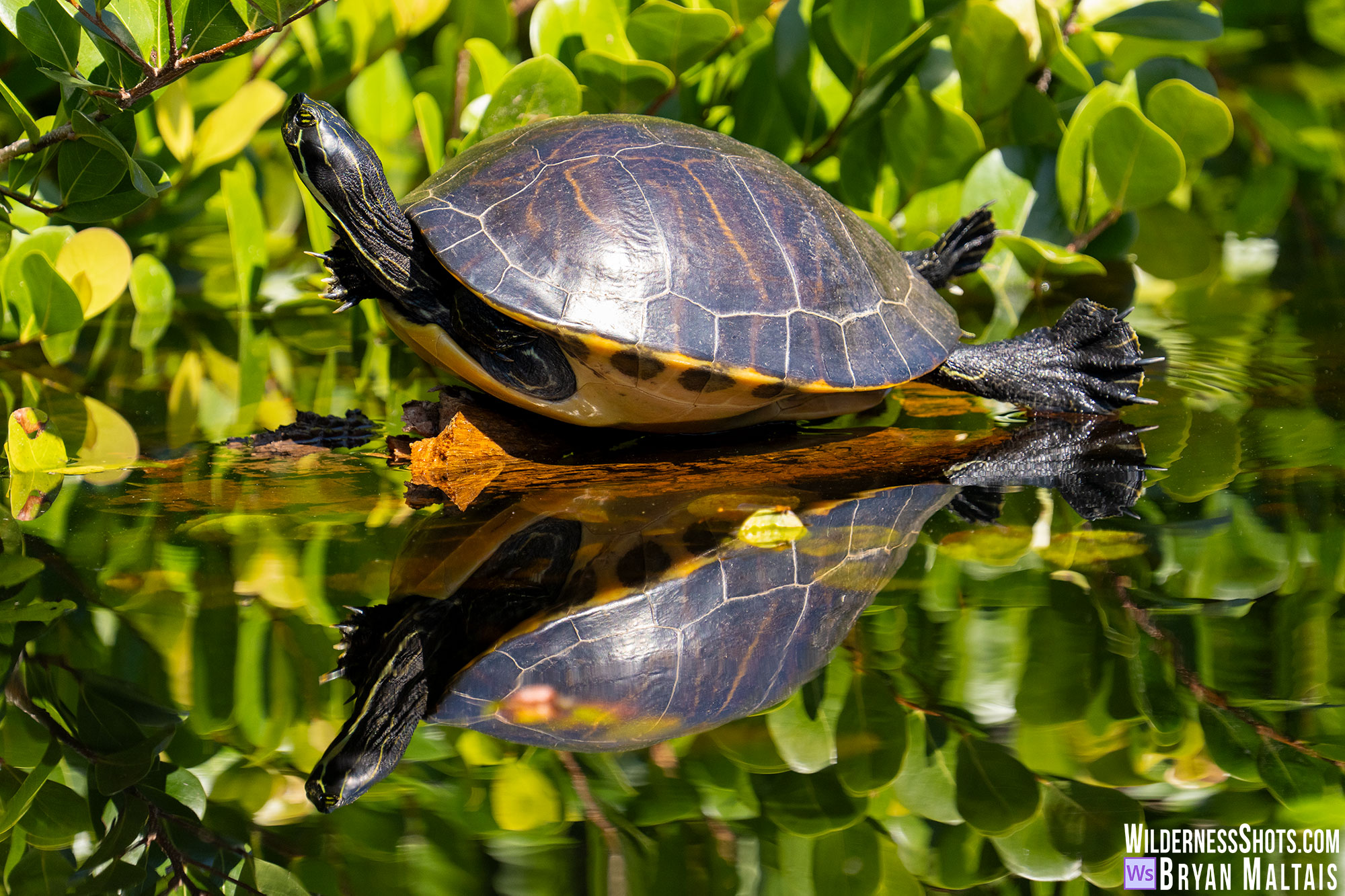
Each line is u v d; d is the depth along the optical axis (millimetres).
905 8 5484
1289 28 6027
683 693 5105
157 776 4609
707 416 5293
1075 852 4281
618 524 5199
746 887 3986
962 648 5121
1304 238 5770
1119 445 5285
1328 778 4625
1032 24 5527
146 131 5527
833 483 5242
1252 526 5191
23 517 5203
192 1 5250
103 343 5477
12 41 5457
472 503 5219
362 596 5148
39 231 5426
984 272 5578
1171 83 5516
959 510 5211
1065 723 5016
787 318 5277
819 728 5020
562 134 5297
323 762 4738
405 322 5281
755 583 5156
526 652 5121
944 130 5531
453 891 3965
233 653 5121
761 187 5301
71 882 4012
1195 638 5125
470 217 5262
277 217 5652
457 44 5613
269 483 5242
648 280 5254
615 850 4188
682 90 5543
